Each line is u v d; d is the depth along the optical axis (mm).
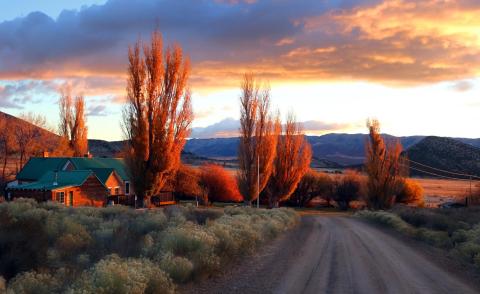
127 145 40156
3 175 59250
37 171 51188
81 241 16984
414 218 32656
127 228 19750
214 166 66062
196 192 60031
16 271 14602
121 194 52250
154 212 28250
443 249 19547
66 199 42500
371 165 52312
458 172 123500
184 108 40219
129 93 39156
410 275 13086
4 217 19438
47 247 16672
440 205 63344
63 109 62094
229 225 17250
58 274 11445
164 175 41219
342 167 167000
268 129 45906
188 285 10703
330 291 10633
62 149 61000
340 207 70500
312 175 71188
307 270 13273
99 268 8805
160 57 39094
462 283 12258
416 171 127188
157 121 39125
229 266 13383
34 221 19703
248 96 45906
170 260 10781
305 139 50562
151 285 9070
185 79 39969
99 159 55438
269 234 21156
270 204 50469
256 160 45625
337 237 23266
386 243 21250
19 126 62375
